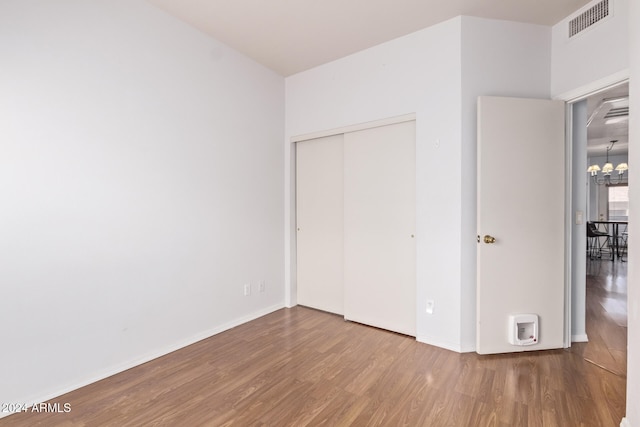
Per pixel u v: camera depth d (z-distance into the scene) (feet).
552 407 6.29
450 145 8.80
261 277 11.75
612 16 7.40
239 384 7.21
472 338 8.79
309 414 6.17
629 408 5.43
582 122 9.23
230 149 10.50
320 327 10.61
